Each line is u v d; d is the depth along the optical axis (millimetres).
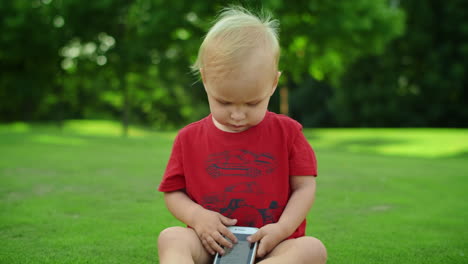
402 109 26750
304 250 1426
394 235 2443
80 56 17547
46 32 17062
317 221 2781
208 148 1675
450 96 25594
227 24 1551
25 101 21891
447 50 24875
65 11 16250
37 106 25266
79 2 16109
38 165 5277
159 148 8281
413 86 27000
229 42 1483
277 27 1677
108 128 28047
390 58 25875
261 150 1652
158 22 14391
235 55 1461
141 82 21781
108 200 3332
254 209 1624
